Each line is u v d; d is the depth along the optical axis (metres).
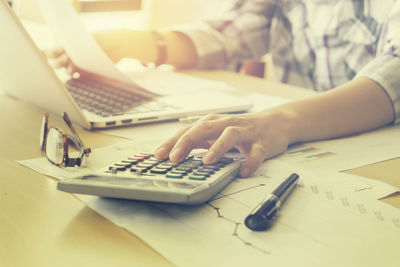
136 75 1.00
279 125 0.58
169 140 0.49
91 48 0.77
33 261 0.30
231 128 0.50
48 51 0.91
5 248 0.32
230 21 1.31
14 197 0.41
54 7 0.74
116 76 0.83
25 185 0.45
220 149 0.47
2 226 0.35
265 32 1.35
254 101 0.85
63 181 0.40
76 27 0.74
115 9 1.71
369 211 0.39
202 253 0.32
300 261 0.31
